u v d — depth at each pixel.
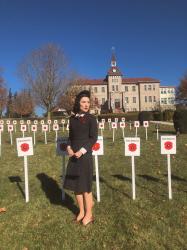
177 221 2.79
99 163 5.31
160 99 53.53
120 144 7.79
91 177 2.83
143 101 50.16
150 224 2.75
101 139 3.37
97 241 2.50
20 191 3.77
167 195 3.46
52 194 3.62
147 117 18.52
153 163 5.15
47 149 7.20
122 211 3.04
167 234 2.57
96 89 49.47
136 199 3.36
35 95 22.59
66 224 2.81
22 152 3.38
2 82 33.25
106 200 3.37
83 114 2.85
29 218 2.97
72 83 23.20
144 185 3.87
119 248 2.39
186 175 4.31
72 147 2.85
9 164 5.50
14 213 3.09
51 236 2.61
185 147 6.75
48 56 22.50
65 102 22.81
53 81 22.55
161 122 18.80
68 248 2.42
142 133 11.38
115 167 4.96
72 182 2.83
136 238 2.52
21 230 2.73
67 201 3.36
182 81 41.34
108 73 49.28
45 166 5.20
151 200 3.32
